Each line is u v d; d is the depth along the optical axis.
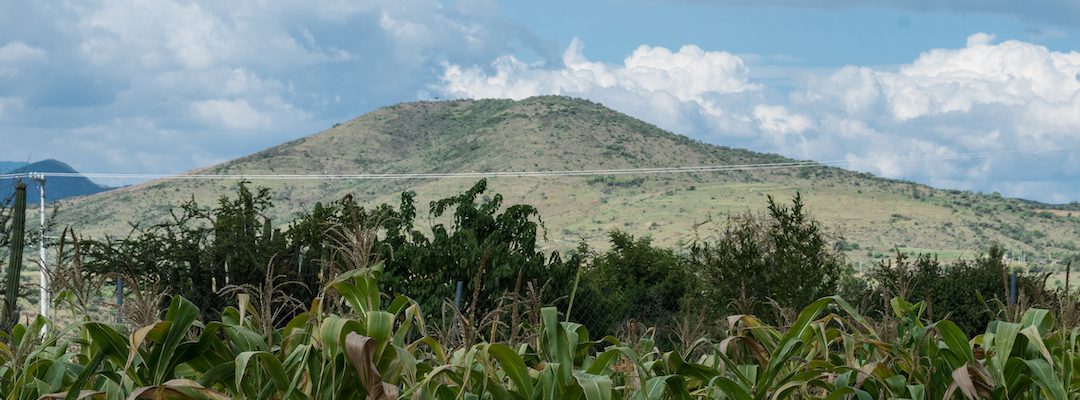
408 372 3.12
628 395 3.80
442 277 14.46
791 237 14.07
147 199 125.25
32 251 13.38
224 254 13.48
